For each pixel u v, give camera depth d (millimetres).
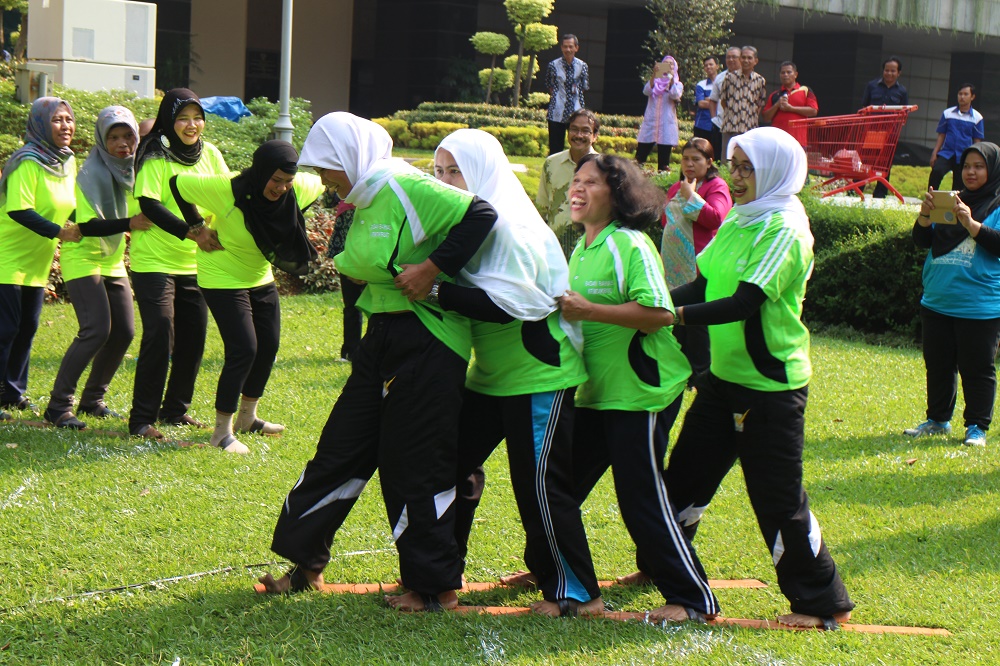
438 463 4598
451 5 31375
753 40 38406
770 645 4484
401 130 25234
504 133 24344
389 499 4637
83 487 6160
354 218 4664
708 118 17844
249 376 7355
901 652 4488
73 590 4832
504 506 6285
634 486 4699
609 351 4691
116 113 7191
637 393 4668
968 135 17188
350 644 4336
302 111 17234
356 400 4691
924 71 42375
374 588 5000
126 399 8258
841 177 16922
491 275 4527
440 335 4562
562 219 8492
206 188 6715
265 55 32969
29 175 7305
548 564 4762
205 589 4852
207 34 31234
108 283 7625
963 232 8062
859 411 9125
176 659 4141
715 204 8312
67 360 7402
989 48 39000
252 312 7172
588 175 4734
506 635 4461
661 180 15234
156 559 5234
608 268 4652
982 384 8188
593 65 37312
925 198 8008
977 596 5230
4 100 13609
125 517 5750
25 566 5074
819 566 4758
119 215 7359
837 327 13523
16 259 7465
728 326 4742
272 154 6535
